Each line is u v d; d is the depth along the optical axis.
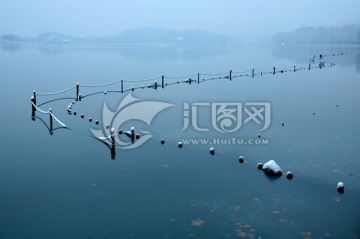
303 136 14.76
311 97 24.31
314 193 9.59
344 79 34.53
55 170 11.20
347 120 17.62
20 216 8.40
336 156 12.35
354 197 9.34
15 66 47.84
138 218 8.34
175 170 11.23
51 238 7.52
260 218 8.33
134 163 11.85
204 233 7.72
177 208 8.80
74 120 17.61
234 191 9.73
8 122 17.28
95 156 12.52
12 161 11.96
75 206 8.91
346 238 7.53
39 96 24.92
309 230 7.83
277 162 11.80
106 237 7.57
